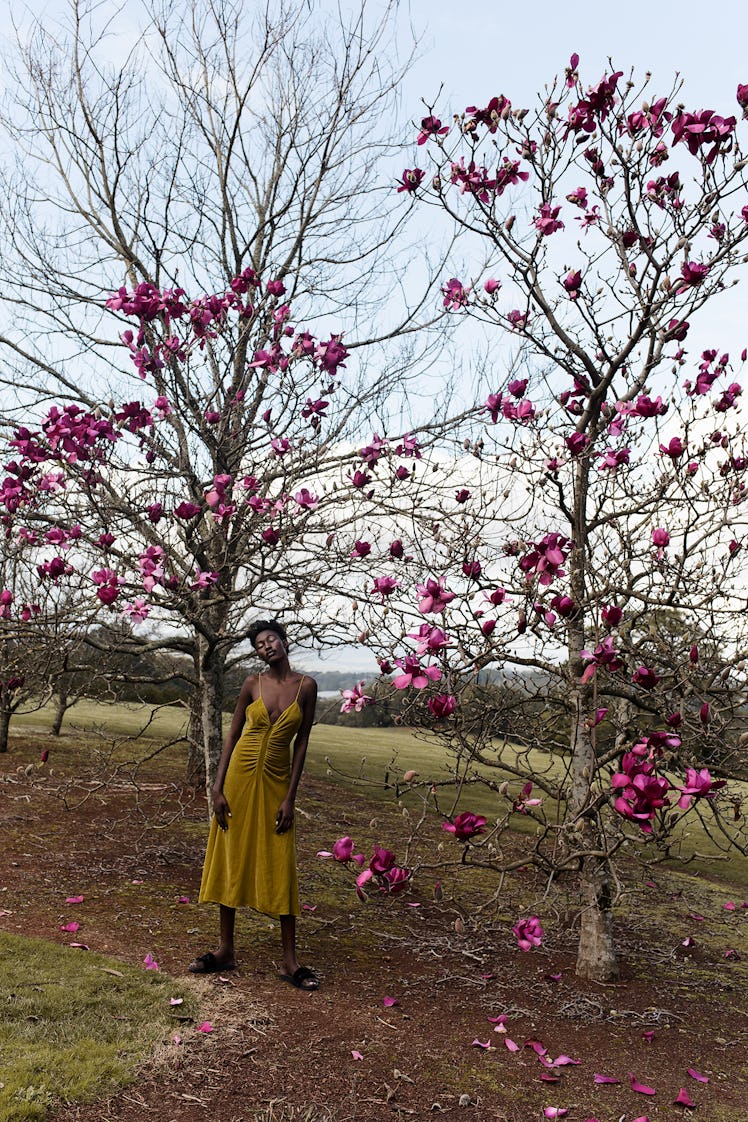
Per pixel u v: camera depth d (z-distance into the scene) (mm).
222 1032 3281
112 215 8039
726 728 3789
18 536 5738
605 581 4270
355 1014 3650
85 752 10734
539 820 3766
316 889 6051
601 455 4336
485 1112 2906
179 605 5789
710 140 3801
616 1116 2992
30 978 3576
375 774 11195
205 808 8234
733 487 4301
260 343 6418
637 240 4254
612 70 4023
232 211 8391
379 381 7605
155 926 4680
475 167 4414
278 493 6527
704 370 4430
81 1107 2648
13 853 5965
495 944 5078
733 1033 3951
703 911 6699
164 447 6023
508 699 4402
